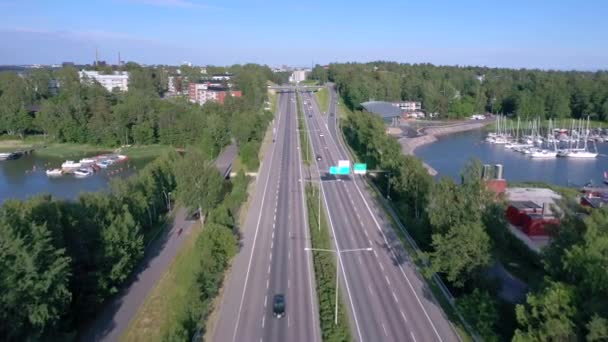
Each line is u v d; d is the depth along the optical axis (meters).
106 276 75.38
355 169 132.12
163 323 71.25
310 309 75.38
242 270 88.88
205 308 74.12
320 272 86.81
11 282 55.09
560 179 182.38
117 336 68.00
